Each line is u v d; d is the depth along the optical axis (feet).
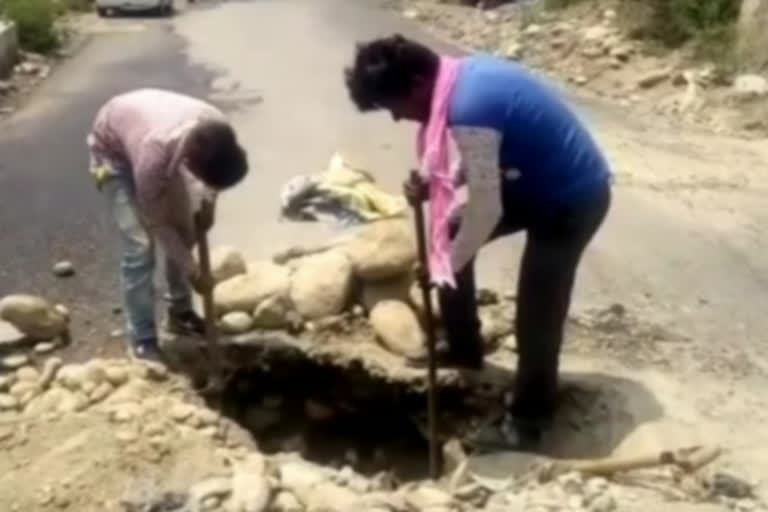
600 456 18.63
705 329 23.34
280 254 24.94
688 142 40.16
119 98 19.86
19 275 26.30
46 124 43.50
